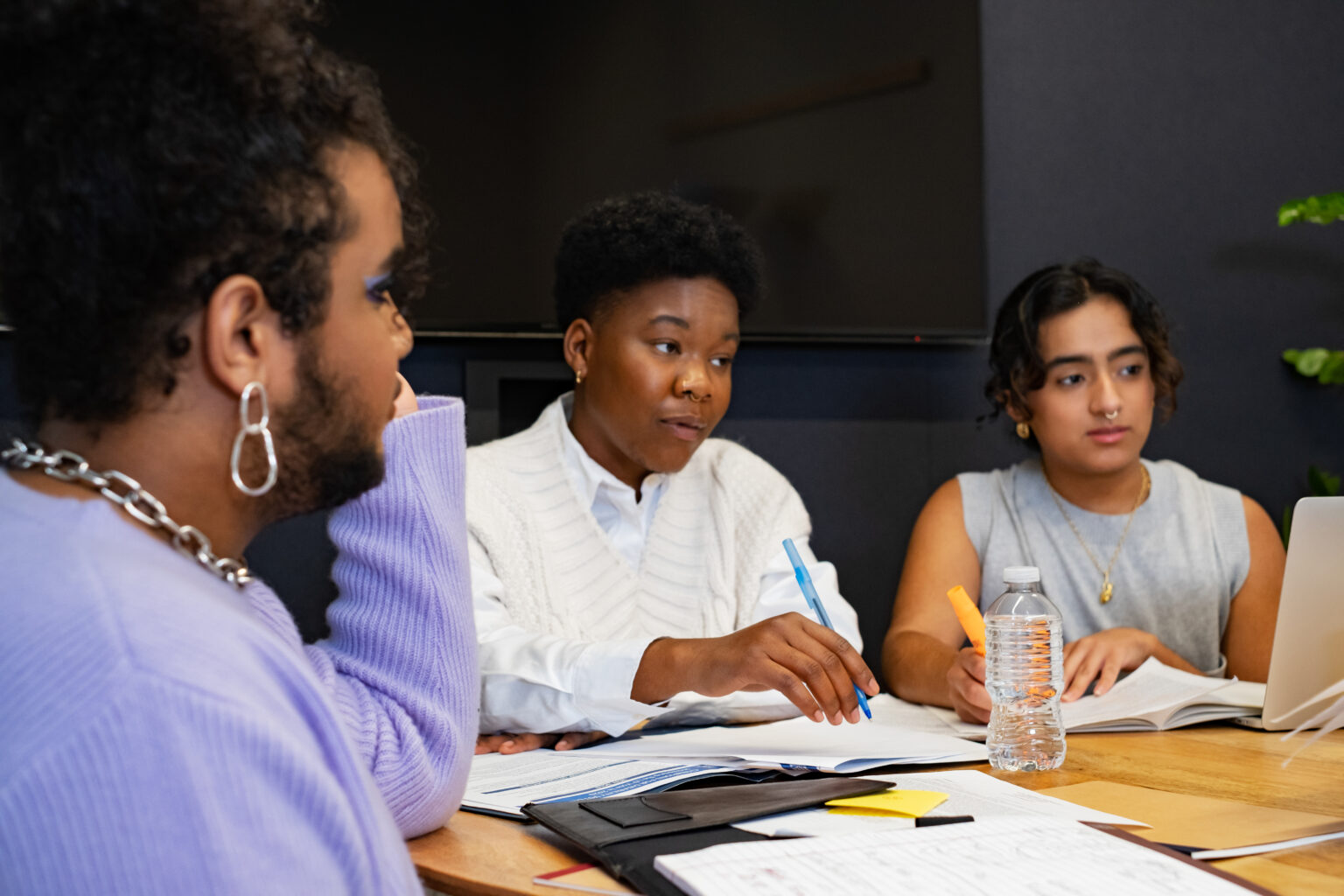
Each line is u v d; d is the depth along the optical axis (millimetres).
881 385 2158
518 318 1899
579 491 1481
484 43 1882
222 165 478
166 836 386
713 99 1995
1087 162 2270
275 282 501
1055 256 2248
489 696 1153
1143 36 2307
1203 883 585
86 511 459
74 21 465
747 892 565
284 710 437
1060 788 871
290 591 1832
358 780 475
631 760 979
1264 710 1056
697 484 1573
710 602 1493
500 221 1891
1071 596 1765
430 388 1938
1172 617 1729
